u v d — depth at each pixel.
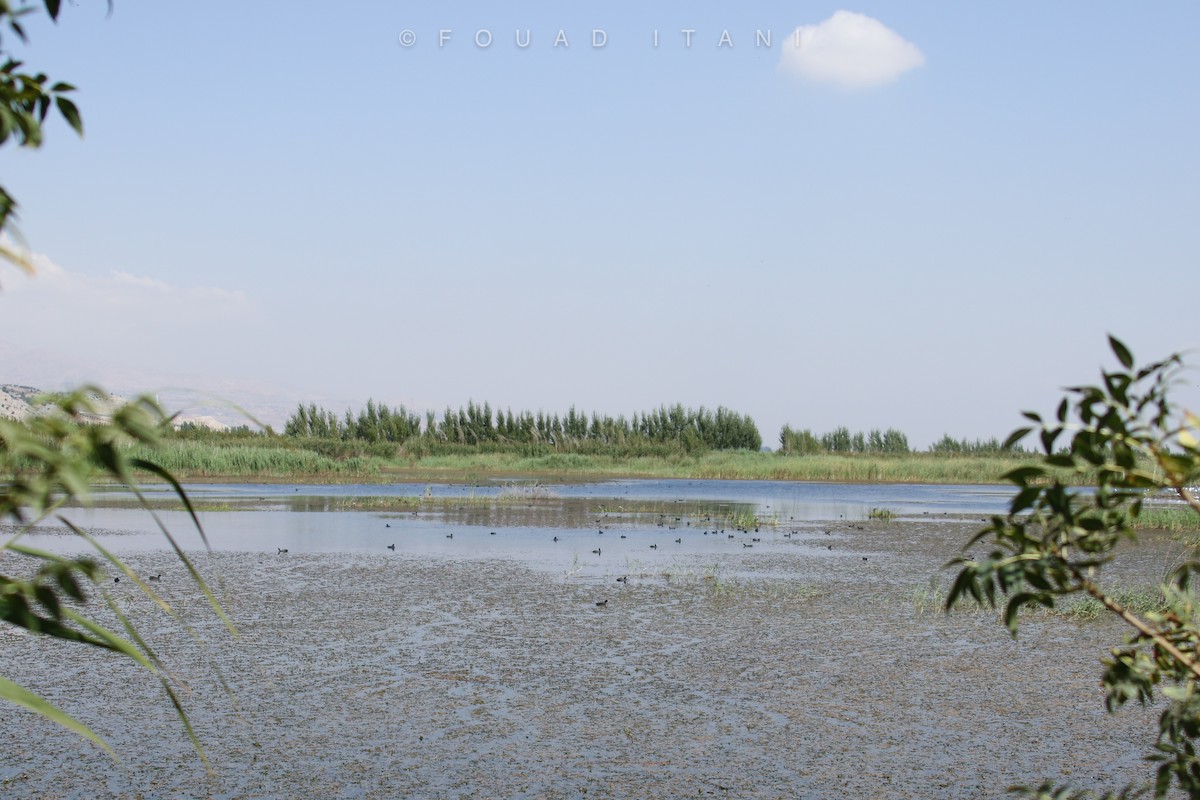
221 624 12.20
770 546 21.34
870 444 82.75
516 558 18.66
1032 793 3.36
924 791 6.96
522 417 81.69
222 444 51.41
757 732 8.22
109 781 6.93
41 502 1.63
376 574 16.42
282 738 7.89
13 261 1.71
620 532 23.95
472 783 6.99
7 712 8.45
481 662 10.39
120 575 15.90
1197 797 2.84
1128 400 2.35
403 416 77.81
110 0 1.64
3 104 1.76
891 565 18.33
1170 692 2.68
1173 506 28.77
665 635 11.85
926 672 10.25
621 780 7.09
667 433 84.94
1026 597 2.53
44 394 1.69
